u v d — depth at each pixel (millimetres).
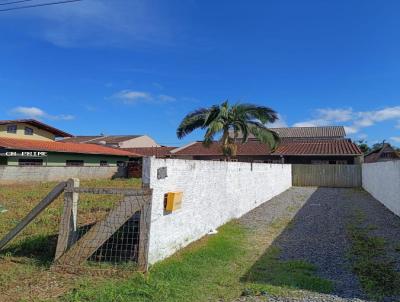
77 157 28781
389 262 6809
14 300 4672
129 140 50406
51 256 6453
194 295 5055
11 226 8766
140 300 4738
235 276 5961
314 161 29484
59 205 11695
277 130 44688
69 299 4684
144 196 5996
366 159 41000
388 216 12398
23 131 28609
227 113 16938
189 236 8016
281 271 6250
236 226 10594
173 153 35406
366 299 4977
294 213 13336
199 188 8703
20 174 21453
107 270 5684
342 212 13570
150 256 6129
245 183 13336
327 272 6258
